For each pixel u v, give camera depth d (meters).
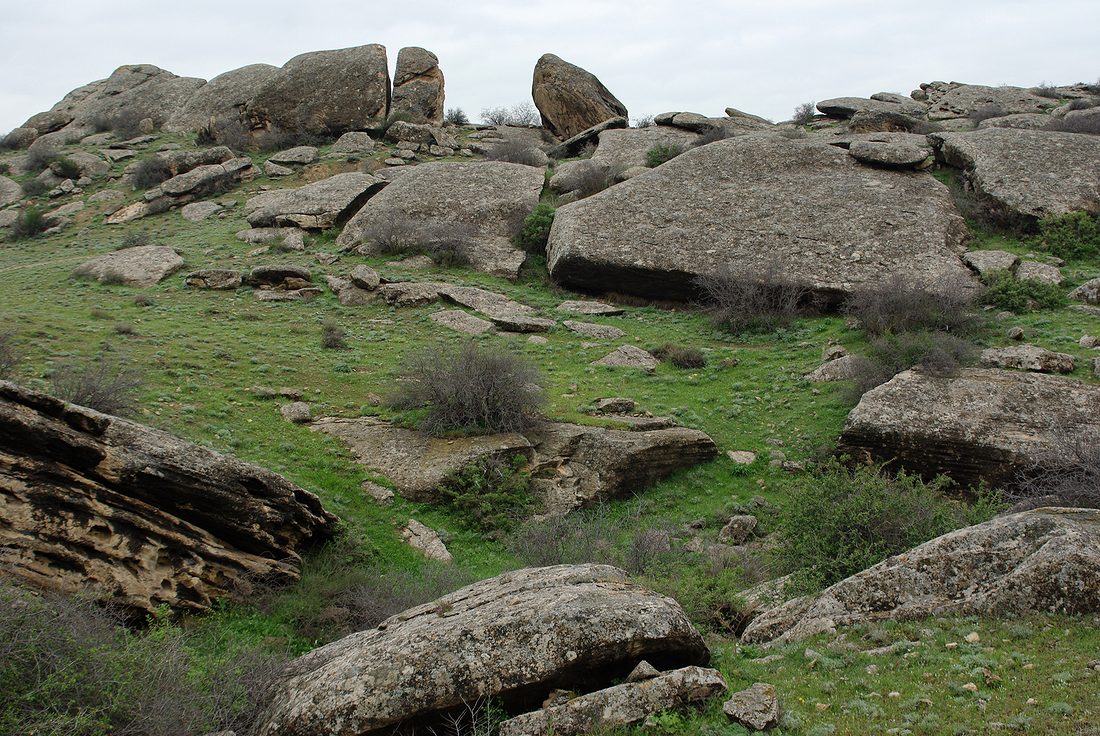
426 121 56.34
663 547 15.02
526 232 35.31
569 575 9.01
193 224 39.97
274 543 12.91
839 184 34.22
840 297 28.14
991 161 34.88
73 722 6.72
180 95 61.75
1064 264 29.42
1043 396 19.31
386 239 34.41
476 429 19.02
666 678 7.31
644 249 30.83
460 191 38.88
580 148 53.00
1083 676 7.24
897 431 18.56
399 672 7.34
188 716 7.41
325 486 16.78
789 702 7.52
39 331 22.89
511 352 23.58
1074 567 8.78
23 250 38.53
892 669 8.05
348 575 13.49
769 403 22.39
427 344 26.08
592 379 23.88
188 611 11.35
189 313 27.81
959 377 20.39
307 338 26.22
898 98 59.22
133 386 17.53
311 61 54.88
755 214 32.44
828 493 12.40
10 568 9.97
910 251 29.58
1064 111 49.19
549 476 18.25
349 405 20.77
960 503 15.25
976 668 7.65
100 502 11.04
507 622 7.68
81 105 63.44
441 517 16.72
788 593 11.17
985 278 27.75
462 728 7.18
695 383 23.94
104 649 7.56
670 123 54.53
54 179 47.62
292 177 45.88
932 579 9.45
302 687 7.80
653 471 18.94
